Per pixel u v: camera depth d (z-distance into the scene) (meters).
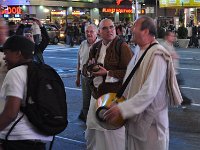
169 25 31.94
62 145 6.90
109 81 5.21
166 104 3.81
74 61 21.83
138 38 3.78
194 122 8.34
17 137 3.45
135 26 3.79
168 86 3.73
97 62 5.40
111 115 3.54
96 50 5.56
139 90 3.68
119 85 5.22
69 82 14.20
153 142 3.76
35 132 3.50
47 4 48.56
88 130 5.49
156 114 3.73
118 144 5.13
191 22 38.47
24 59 3.55
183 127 7.98
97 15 56.53
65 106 3.61
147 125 3.73
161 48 3.69
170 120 8.48
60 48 32.41
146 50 3.73
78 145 6.91
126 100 3.69
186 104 9.39
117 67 5.28
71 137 7.37
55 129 3.50
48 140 3.60
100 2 57.06
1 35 4.41
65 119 3.59
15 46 3.50
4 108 3.41
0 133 3.50
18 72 3.43
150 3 45.97
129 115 3.51
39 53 6.50
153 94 3.55
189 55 24.00
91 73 5.39
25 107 3.44
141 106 3.54
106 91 5.21
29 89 3.42
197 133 7.60
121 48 5.28
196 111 9.28
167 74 3.71
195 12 39.28
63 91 3.61
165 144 3.82
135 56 3.94
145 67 3.68
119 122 3.58
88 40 7.23
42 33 6.72
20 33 7.68
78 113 9.26
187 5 31.91
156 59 3.63
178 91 3.76
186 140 7.20
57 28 38.69
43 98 3.42
